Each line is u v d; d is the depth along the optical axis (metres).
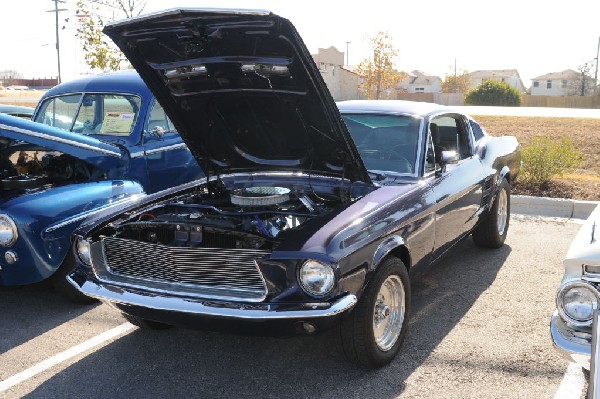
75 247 4.18
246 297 3.56
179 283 3.78
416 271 4.55
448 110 5.63
